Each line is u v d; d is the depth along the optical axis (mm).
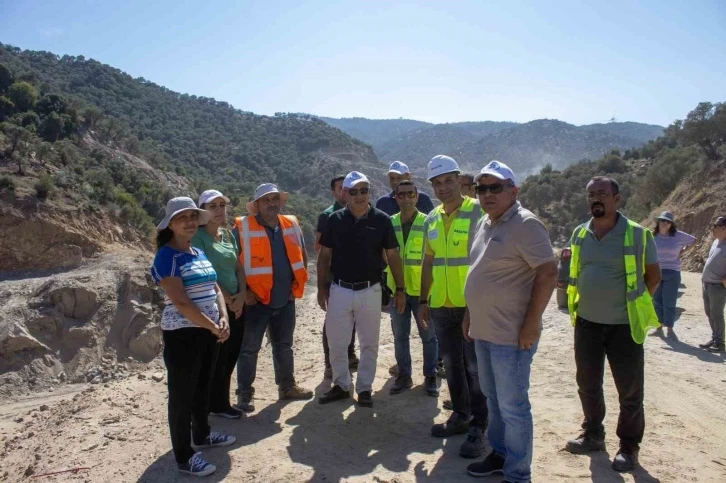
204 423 4629
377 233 5410
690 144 43188
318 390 6246
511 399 3670
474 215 4598
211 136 120562
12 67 65062
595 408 4422
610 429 4926
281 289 5574
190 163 99125
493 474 4039
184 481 4121
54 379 13641
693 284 14531
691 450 4520
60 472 4395
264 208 5523
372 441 4777
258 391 6230
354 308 5477
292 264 5648
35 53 114750
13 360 13531
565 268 10523
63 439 5082
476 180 3734
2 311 14445
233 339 5348
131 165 61531
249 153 120000
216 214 5148
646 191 43531
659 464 4238
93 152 52938
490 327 3709
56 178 38625
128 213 40438
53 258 33219
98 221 37156
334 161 130250
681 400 5816
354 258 5414
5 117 52625
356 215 5422
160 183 61969
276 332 5820
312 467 4277
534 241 3525
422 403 5617
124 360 14805
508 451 3729
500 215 3734
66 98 62594
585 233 4398
